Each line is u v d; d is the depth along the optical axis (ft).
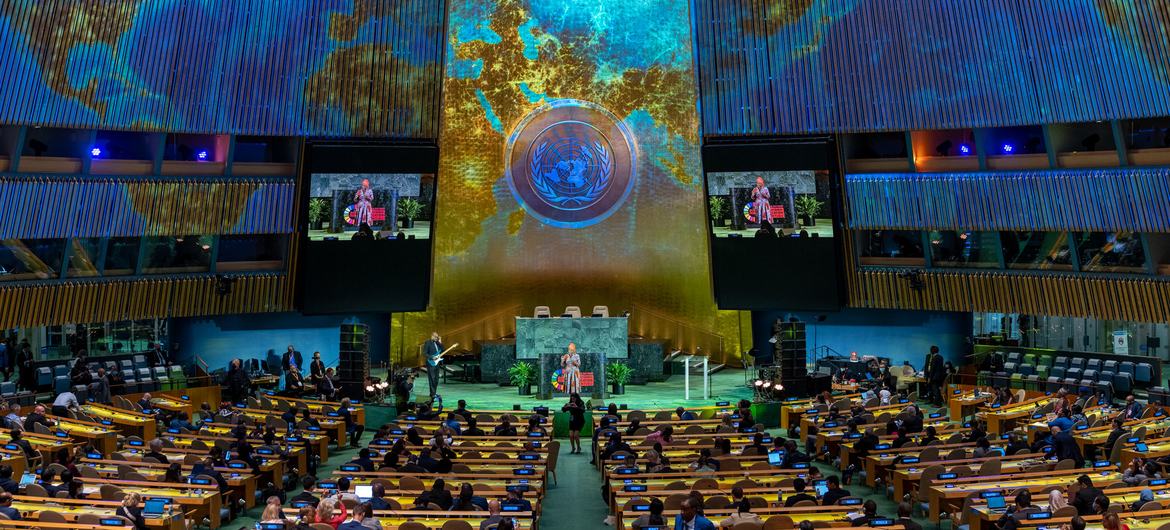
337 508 48.85
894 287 103.35
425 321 111.86
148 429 77.82
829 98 98.73
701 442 70.33
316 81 96.89
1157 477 53.67
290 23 95.55
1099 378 95.45
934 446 64.44
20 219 88.89
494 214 112.57
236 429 67.72
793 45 99.30
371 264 100.17
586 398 96.37
